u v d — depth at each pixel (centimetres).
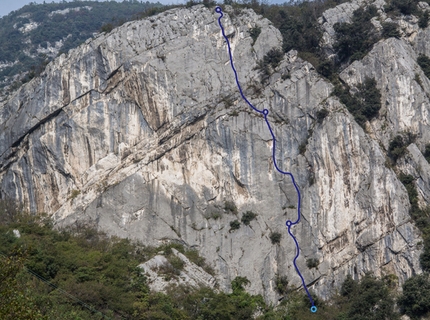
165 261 6731
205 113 7419
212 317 6206
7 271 4369
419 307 6494
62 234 6969
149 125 7438
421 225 7106
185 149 7312
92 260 6544
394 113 7675
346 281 6925
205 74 7606
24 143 7681
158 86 7494
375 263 7012
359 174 7262
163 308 6134
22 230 6956
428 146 7562
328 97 7556
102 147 7450
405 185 7381
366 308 6575
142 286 6366
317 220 7150
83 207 7175
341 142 7325
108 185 7212
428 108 7712
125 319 6019
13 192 7556
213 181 7231
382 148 7538
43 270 6256
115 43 7706
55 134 7531
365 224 7125
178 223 7094
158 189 7175
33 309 4359
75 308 5941
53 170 7469
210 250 6994
